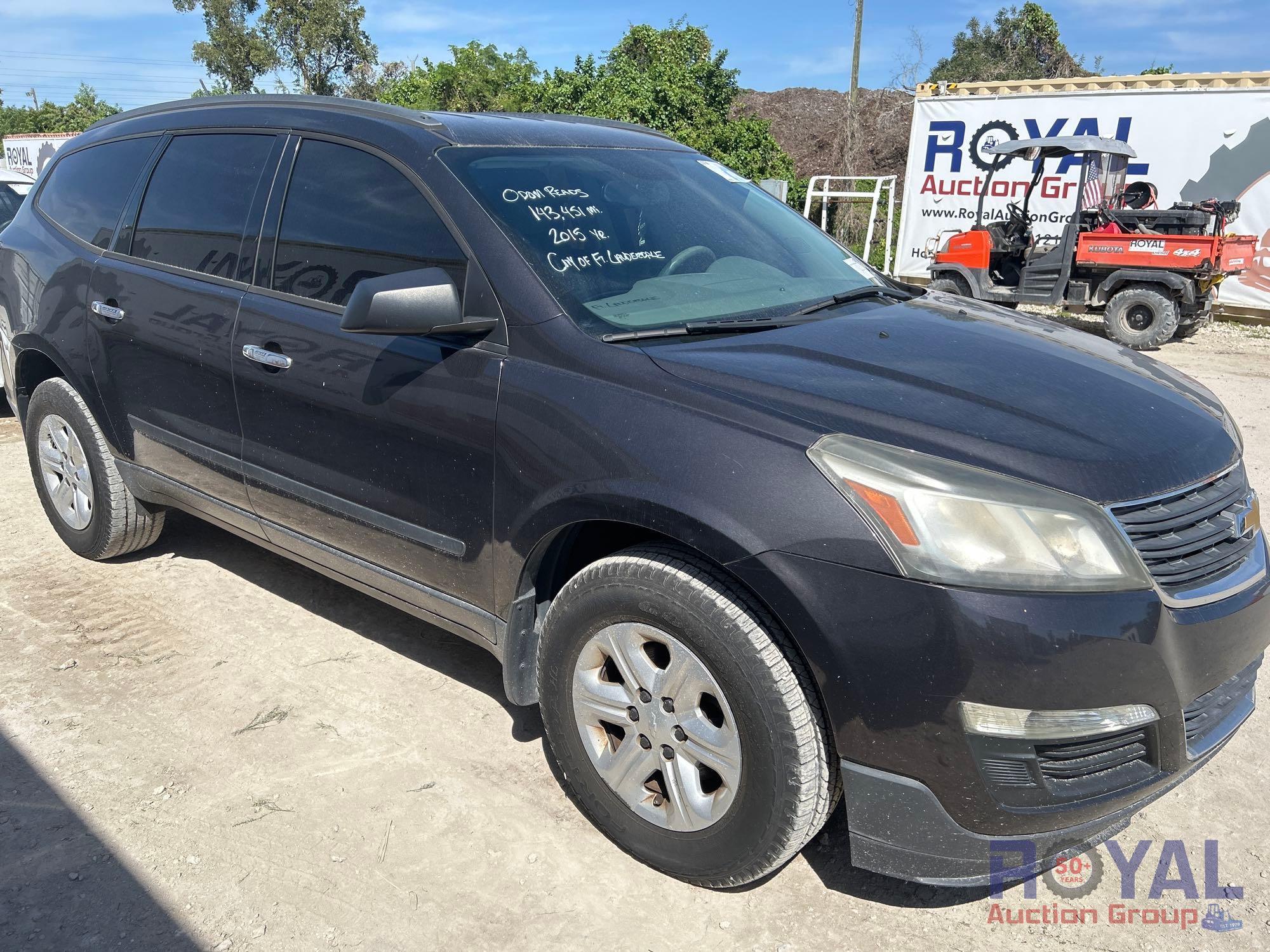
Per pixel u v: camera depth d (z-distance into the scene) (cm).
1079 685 194
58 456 415
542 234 271
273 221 316
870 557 197
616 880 243
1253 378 945
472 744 297
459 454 259
